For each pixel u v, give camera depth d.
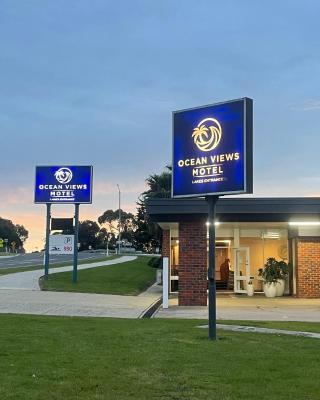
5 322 13.11
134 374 7.50
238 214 20.05
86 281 29.45
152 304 20.45
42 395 6.31
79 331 11.62
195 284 20.38
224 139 11.78
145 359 8.56
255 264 27.59
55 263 52.91
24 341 10.09
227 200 19.81
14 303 19.25
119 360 8.45
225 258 28.47
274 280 25.25
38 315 15.62
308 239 24.39
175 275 28.75
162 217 20.52
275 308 19.20
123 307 19.03
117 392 6.54
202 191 11.98
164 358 8.67
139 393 6.52
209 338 10.78
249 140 11.57
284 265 25.86
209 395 6.47
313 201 19.75
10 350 9.11
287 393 6.59
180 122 12.52
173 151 12.56
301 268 24.22
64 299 21.11
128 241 128.62
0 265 49.69
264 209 19.75
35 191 30.22
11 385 6.72
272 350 9.54
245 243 27.70
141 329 12.12
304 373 7.68
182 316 16.56
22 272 36.16
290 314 17.14
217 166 11.81
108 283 29.36
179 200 19.81
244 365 8.20
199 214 19.97
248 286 25.98
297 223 23.34
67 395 6.34
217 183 11.77
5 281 28.88
